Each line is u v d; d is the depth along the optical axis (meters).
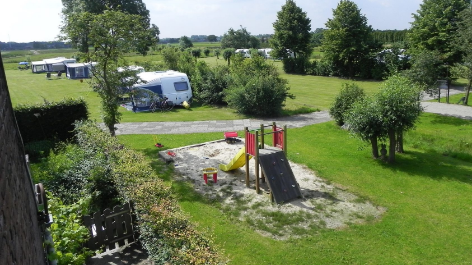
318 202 9.84
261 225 8.69
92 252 6.69
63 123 16.41
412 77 19.81
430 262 7.10
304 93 31.36
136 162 8.91
